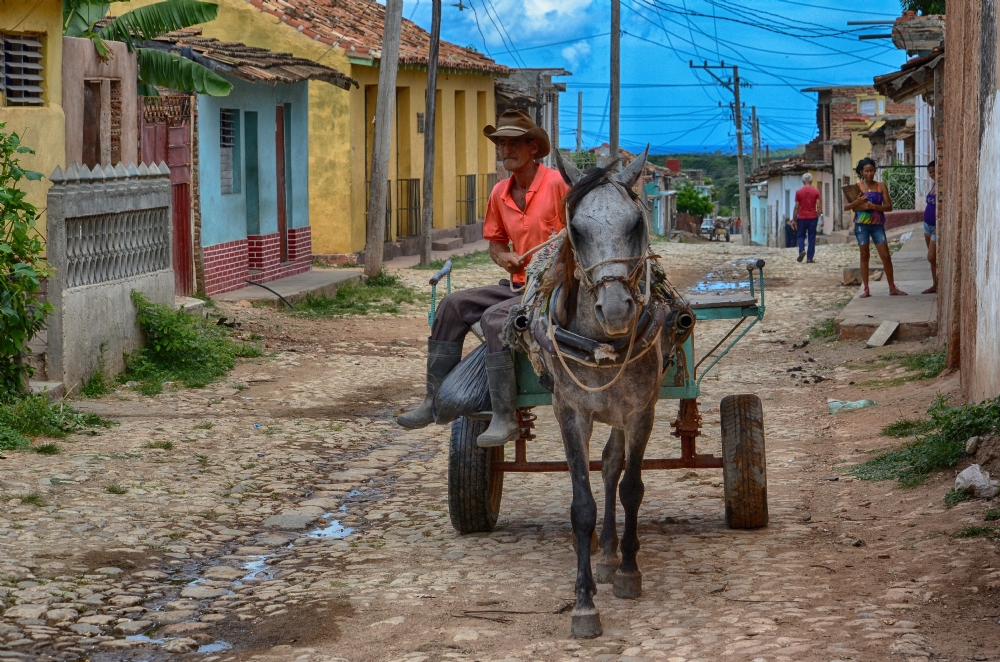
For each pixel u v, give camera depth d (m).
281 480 9.00
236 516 7.98
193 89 16.16
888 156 44.59
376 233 22.80
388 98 22.48
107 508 7.81
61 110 13.55
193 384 12.73
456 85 33.09
